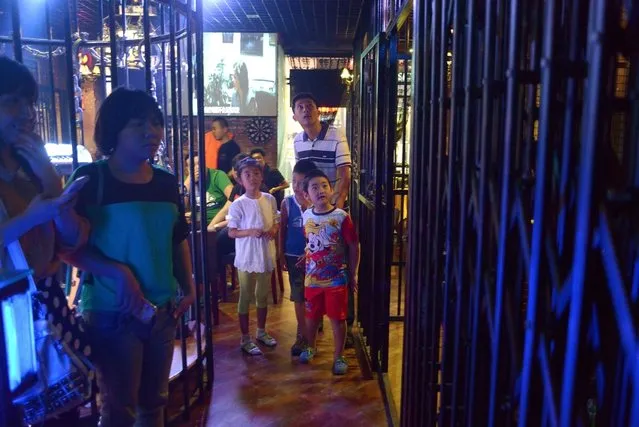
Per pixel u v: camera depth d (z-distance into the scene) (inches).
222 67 283.4
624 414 28.6
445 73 56.2
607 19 25.0
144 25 89.7
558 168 33.2
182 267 80.7
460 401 50.9
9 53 165.0
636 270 26.3
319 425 101.7
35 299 58.3
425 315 65.2
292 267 134.3
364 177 137.7
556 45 29.6
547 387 30.7
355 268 124.8
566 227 30.8
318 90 315.9
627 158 28.2
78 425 75.0
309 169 132.6
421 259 68.6
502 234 37.3
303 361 129.9
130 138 67.3
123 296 67.5
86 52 209.0
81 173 69.1
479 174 45.1
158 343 73.8
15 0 65.6
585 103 26.6
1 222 53.5
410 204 75.4
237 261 136.5
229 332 152.3
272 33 281.7
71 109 76.6
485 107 40.8
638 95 27.0
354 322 157.5
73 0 82.3
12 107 55.1
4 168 56.5
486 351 44.8
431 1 64.7
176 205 76.4
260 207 137.3
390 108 110.3
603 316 28.3
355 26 266.5
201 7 105.0
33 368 56.2
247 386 117.6
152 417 77.0
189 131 102.3
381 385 115.0
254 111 287.0
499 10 40.2
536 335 31.6
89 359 66.4
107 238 68.5
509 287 37.8
